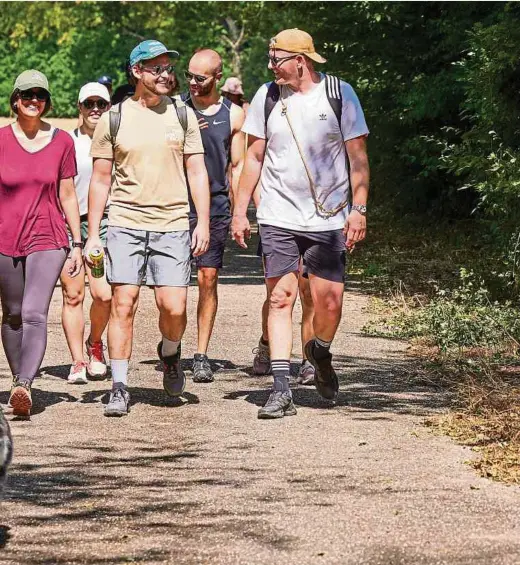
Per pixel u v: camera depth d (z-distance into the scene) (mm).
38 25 86375
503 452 10414
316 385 12594
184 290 12312
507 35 20406
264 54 72750
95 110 14133
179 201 12320
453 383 13531
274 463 10133
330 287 12289
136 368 14453
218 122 14156
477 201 29859
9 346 12406
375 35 31688
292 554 7883
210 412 12164
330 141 12180
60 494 9227
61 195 12383
